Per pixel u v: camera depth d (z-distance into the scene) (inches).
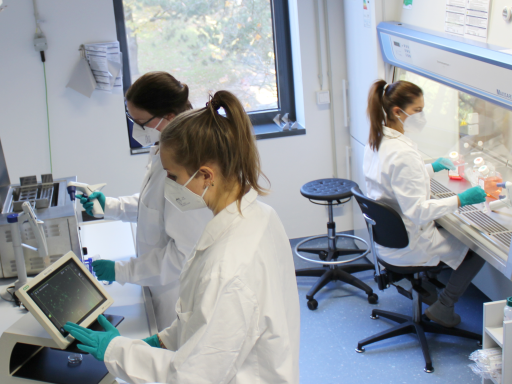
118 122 122.0
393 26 97.3
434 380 84.0
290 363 37.9
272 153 132.3
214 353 34.2
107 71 115.7
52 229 63.4
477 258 87.0
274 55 135.5
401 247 84.6
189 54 130.4
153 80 55.5
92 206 68.8
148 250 63.6
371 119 86.6
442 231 87.2
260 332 36.1
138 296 61.4
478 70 72.7
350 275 113.7
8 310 58.4
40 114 118.6
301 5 122.1
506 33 72.2
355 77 120.9
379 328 99.9
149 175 60.5
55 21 112.8
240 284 34.7
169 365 37.6
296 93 136.6
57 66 115.8
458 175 97.8
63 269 49.8
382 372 87.4
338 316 105.3
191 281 38.6
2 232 62.5
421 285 91.4
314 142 133.4
